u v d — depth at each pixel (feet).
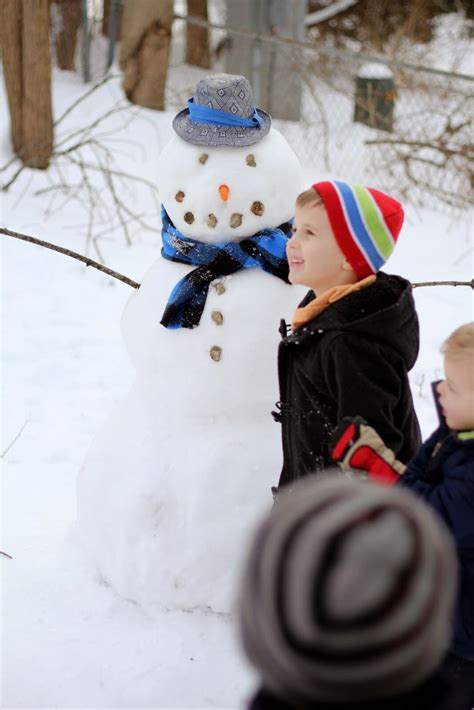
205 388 10.04
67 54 33.99
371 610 3.48
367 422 8.13
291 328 9.16
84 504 10.87
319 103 30.14
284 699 4.27
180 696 9.59
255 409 10.36
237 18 33.37
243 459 10.21
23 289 20.34
